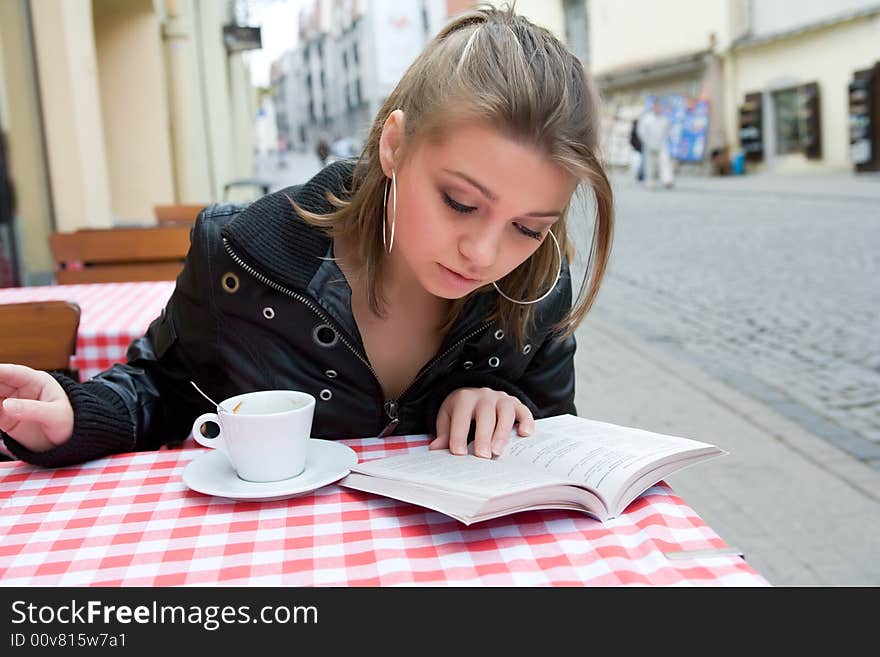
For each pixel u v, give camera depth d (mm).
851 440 3527
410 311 1462
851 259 8086
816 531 2686
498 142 1001
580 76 1098
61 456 1176
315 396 1477
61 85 5344
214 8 12031
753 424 3754
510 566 875
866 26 17781
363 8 56562
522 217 1058
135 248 3361
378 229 1363
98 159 5785
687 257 8820
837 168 19281
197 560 899
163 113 8312
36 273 5281
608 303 6684
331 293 1397
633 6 25906
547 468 1108
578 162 1043
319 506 1039
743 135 21938
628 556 895
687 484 3070
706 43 22672
